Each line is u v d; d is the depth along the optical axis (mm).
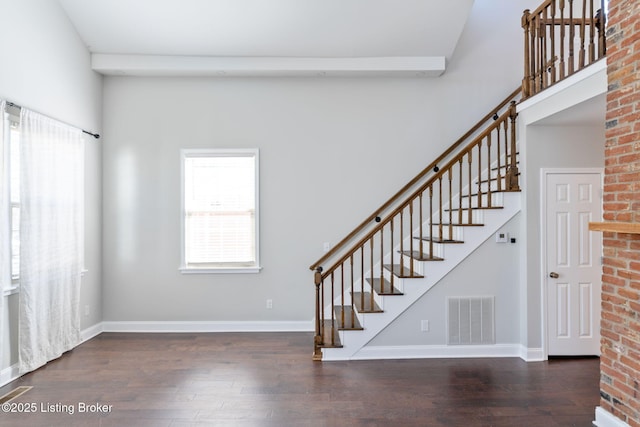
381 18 4023
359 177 4699
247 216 4680
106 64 4371
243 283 4641
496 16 4770
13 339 3275
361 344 3684
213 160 4672
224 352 3861
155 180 4637
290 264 4668
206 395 2926
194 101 4648
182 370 3400
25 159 3268
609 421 2387
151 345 4082
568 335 3664
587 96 2803
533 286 3646
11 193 3309
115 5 3854
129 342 4180
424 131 4719
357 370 3400
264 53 4375
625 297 2289
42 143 3461
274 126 4668
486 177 4742
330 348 3652
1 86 3127
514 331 3760
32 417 2613
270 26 4078
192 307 4629
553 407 2734
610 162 2420
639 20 2195
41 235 3447
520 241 3732
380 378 3227
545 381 3156
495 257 3742
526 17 3654
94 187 4480
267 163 4668
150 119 4629
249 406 2756
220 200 4668
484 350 3736
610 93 2424
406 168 4711
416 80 4723
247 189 4676
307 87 4688
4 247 3102
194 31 4121
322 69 4438
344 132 4695
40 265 3436
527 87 3633
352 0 3850
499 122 3777
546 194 3656
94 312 4461
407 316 3713
